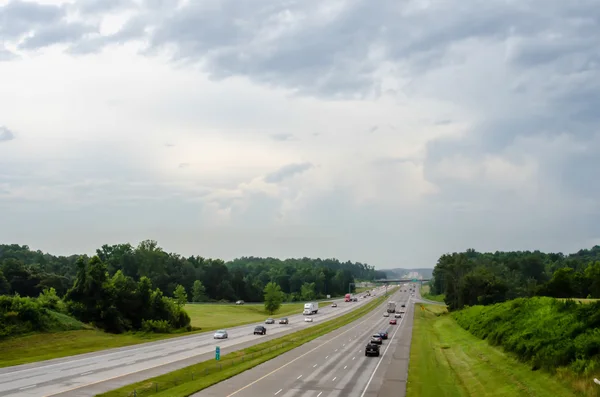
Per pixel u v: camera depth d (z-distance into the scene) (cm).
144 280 10100
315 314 15475
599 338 4250
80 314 9019
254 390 4456
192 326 11012
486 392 4534
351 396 4338
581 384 3756
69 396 3884
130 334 9100
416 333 10200
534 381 4362
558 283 12225
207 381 4753
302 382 4872
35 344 6706
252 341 8206
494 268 19025
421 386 4850
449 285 16225
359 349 7538
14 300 7319
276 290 16088
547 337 5022
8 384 4288
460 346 7731
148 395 4144
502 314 7575
